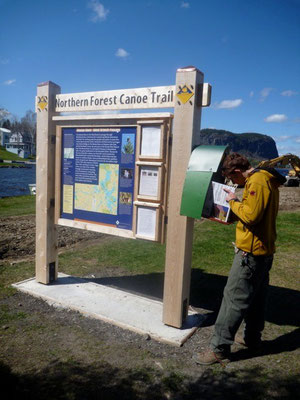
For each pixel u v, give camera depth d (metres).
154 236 3.49
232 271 2.80
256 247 2.66
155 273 5.20
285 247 6.73
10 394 2.45
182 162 3.22
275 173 2.67
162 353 3.02
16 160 85.00
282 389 2.56
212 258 5.99
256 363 2.91
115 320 3.49
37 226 4.35
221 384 2.62
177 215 3.27
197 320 3.59
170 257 3.35
